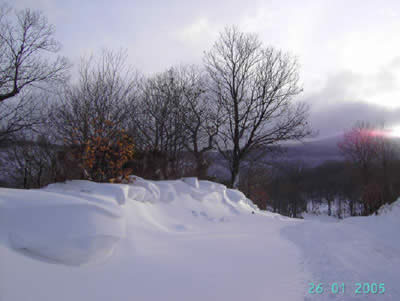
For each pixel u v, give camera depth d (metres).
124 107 11.77
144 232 5.50
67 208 3.66
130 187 7.28
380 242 6.19
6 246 2.92
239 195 14.54
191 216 8.99
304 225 8.84
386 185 25.91
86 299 2.70
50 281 2.84
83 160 8.36
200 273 3.73
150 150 12.26
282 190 55.34
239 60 20.89
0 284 2.49
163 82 18.97
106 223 3.98
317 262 4.54
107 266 3.55
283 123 20.45
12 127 13.03
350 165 43.09
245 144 20.78
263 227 8.75
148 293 3.01
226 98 20.91
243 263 4.30
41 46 13.97
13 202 3.38
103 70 11.72
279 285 3.44
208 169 16.81
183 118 18.12
